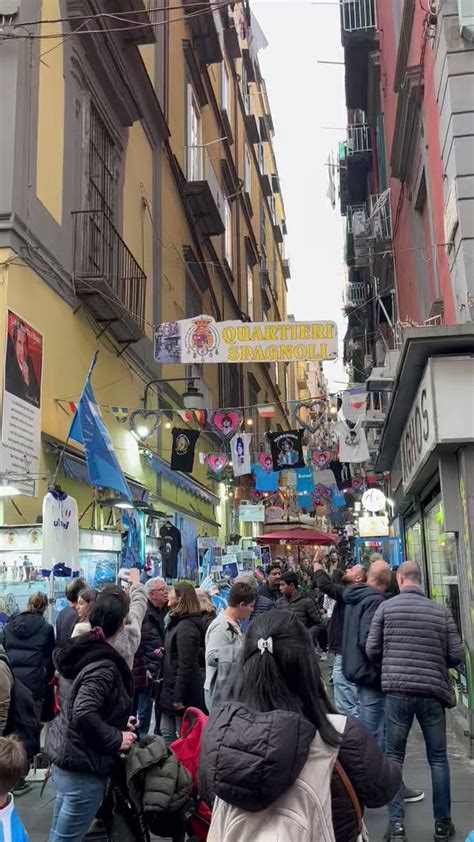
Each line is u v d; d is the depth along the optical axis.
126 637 4.55
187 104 21.88
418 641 4.97
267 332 11.51
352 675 5.84
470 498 7.49
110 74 12.55
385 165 17.91
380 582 6.10
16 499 8.38
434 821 5.18
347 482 20.38
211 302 24.72
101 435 9.00
